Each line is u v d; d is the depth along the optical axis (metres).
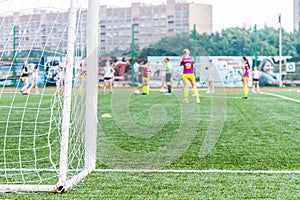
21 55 13.78
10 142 6.00
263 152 5.21
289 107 12.13
